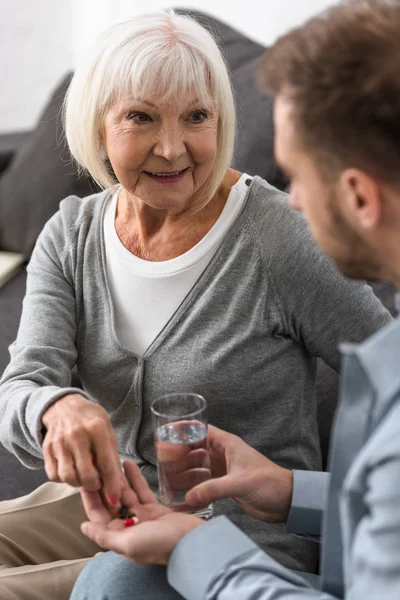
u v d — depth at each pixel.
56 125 2.71
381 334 0.82
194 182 1.36
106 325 1.45
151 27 1.30
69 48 3.89
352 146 0.79
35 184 2.69
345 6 0.84
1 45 3.93
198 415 1.15
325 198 0.86
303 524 1.19
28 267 1.57
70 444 1.18
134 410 1.43
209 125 1.33
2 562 1.41
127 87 1.30
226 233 1.37
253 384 1.36
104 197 1.52
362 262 0.89
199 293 1.38
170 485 1.17
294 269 1.33
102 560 1.19
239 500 1.19
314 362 1.46
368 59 0.78
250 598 0.94
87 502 1.16
